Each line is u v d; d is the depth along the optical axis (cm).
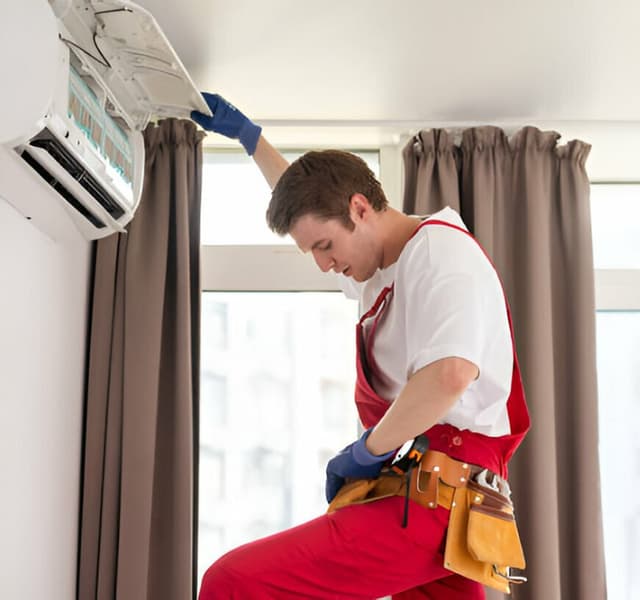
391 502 182
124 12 202
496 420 186
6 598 227
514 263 323
